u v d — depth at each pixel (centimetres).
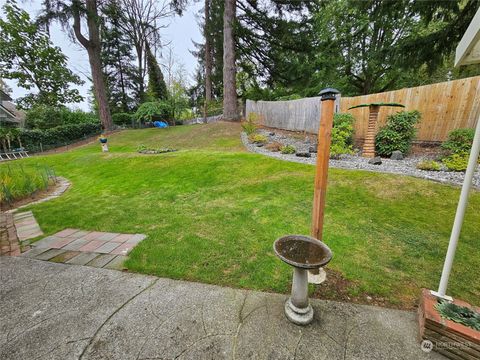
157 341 148
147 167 649
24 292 199
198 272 217
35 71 1727
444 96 507
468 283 190
